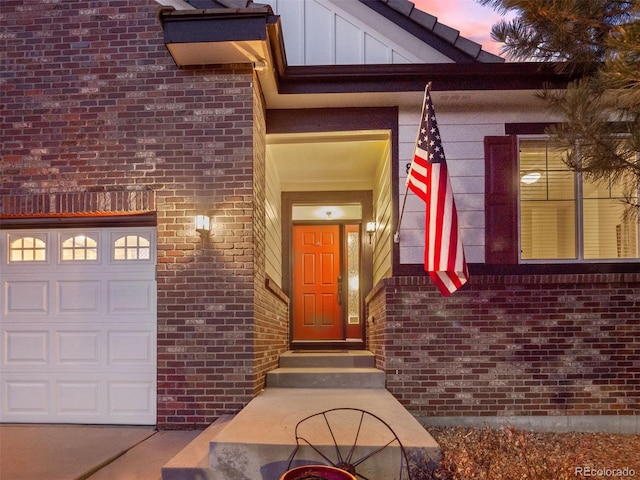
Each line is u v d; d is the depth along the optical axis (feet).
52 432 16.48
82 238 18.24
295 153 23.90
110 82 17.84
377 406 15.15
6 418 17.67
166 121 17.63
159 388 16.89
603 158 12.73
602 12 12.42
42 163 17.74
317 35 20.75
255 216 17.54
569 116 12.60
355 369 20.35
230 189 17.34
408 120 20.17
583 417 18.16
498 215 19.21
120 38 17.95
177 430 16.66
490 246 19.08
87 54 17.97
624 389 18.19
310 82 19.02
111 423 17.43
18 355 17.93
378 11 20.70
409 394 18.57
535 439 17.02
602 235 19.29
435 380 18.56
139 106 17.72
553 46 13.50
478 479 10.89
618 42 11.02
